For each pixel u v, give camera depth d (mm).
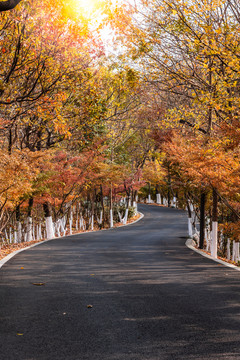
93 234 28438
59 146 29359
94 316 6441
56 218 32969
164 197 75250
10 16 13211
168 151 19219
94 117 20609
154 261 13188
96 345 5082
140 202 85438
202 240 20406
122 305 7180
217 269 11469
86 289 8586
